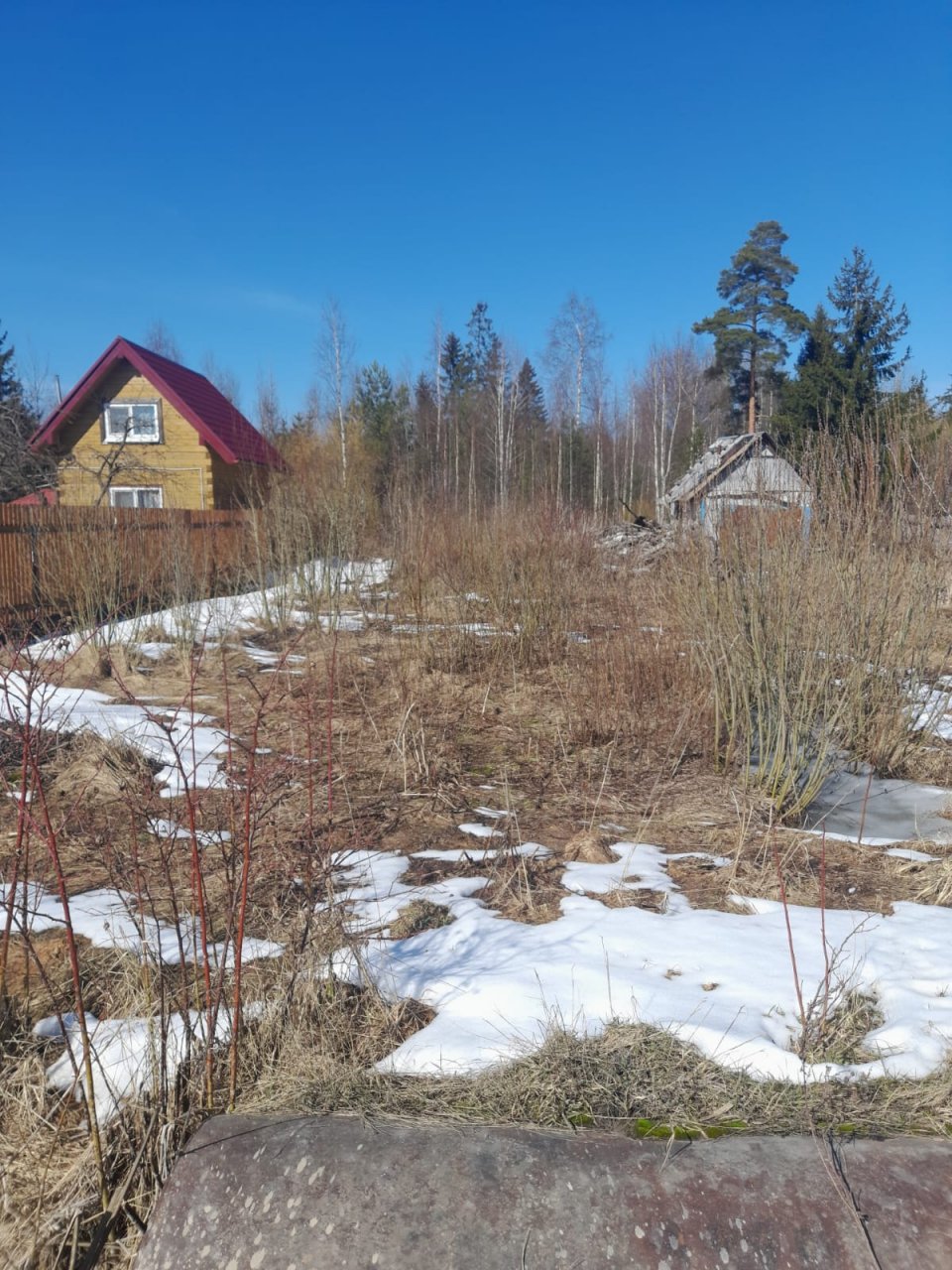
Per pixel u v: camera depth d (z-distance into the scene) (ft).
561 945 10.28
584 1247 6.22
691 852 13.58
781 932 10.64
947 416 19.60
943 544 18.56
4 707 18.57
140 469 59.52
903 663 18.30
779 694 15.65
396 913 11.23
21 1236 7.30
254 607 33.32
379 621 29.94
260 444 72.84
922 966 9.73
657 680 19.45
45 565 29.04
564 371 122.72
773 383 112.88
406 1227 6.40
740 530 17.19
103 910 11.06
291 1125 7.36
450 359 175.73
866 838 14.29
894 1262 6.09
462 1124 7.34
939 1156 6.86
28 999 9.04
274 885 11.46
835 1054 8.17
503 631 25.12
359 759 17.46
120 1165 7.66
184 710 20.47
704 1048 8.24
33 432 63.10
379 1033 8.64
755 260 112.88
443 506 33.27
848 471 18.10
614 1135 7.20
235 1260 6.48
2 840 13.05
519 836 13.92
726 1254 6.15
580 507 32.04
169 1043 8.43
